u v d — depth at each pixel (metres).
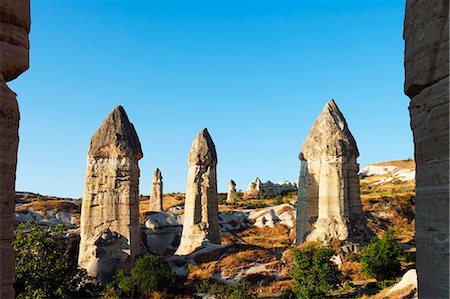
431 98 6.90
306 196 34.47
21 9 7.68
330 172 33.47
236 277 30.67
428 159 6.98
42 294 18.39
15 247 19.95
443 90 6.63
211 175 40.38
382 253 27.22
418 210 7.29
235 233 57.59
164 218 54.62
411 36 7.38
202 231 38.72
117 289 27.91
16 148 7.54
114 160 33.59
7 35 7.51
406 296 21.75
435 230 6.73
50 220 58.81
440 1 6.68
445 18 6.61
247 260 32.91
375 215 57.78
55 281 20.23
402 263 29.47
